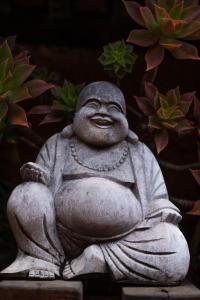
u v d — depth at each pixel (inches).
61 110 124.8
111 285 108.0
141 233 105.7
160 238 103.7
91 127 111.6
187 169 130.9
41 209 104.7
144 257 102.7
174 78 149.0
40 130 145.3
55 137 115.6
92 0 152.3
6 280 102.5
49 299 98.1
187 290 100.9
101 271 103.0
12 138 125.6
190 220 140.3
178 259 102.8
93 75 148.6
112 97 112.8
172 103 121.1
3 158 139.4
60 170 111.6
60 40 148.7
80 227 105.0
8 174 140.1
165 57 148.7
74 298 98.0
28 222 104.3
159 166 121.3
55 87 125.6
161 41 119.9
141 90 128.6
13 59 120.6
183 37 120.4
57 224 106.7
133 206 107.0
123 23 148.2
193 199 146.5
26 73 117.7
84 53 148.9
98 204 104.2
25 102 144.1
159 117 119.9
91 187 106.0
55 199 108.3
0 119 113.8
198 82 149.1
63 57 148.6
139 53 148.0
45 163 112.6
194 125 128.4
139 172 112.3
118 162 112.0
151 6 122.0
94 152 112.6
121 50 121.9
